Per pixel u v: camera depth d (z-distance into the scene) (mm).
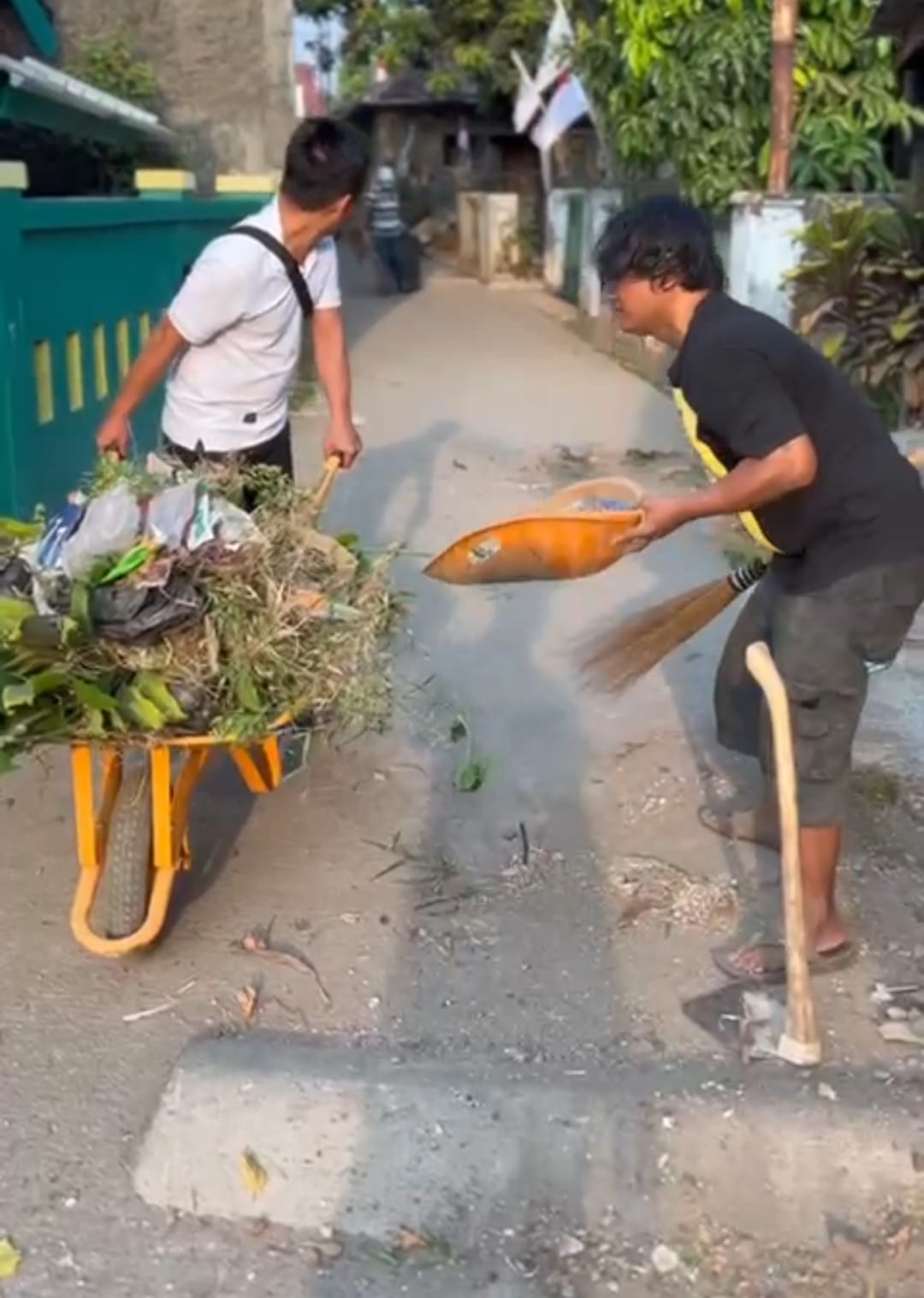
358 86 40875
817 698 3502
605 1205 3070
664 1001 3648
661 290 3357
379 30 31172
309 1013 3613
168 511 3389
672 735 5145
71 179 12688
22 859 4328
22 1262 2947
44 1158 3201
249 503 4148
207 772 4859
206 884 4184
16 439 6141
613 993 3682
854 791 4676
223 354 4461
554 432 11242
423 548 7754
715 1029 3531
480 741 5102
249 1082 3207
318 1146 3129
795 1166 3074
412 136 38656
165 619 3277
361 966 3805
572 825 4527
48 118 9969
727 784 4773
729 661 4312
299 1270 2963
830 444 3393
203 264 4355
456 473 9664
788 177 11703
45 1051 3502
